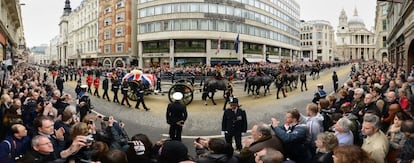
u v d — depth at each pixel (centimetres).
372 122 477
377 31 8350
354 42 14062
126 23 6166
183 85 1789
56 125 614
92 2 8025
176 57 5472
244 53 6209
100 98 2127
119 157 392
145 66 5784
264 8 6900
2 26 2542
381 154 458
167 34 5403
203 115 1477
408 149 446
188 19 5334
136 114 1522
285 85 2375
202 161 427
